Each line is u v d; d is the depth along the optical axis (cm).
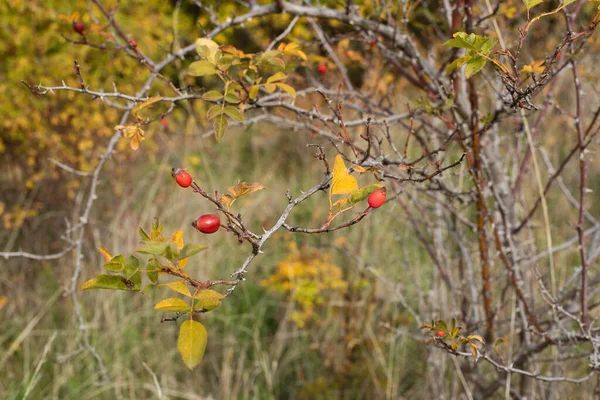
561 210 472
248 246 499
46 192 520
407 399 333
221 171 628
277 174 656
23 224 488
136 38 565
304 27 482
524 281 241
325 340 373
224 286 434
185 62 304
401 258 414
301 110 191
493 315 229
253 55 171
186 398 339
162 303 106
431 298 275
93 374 340
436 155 239
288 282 383
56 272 443
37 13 513
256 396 336
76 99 516
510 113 180
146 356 372
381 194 122
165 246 99
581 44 183
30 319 393
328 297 412
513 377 292
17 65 507
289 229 117
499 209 213
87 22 524
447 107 184
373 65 293
